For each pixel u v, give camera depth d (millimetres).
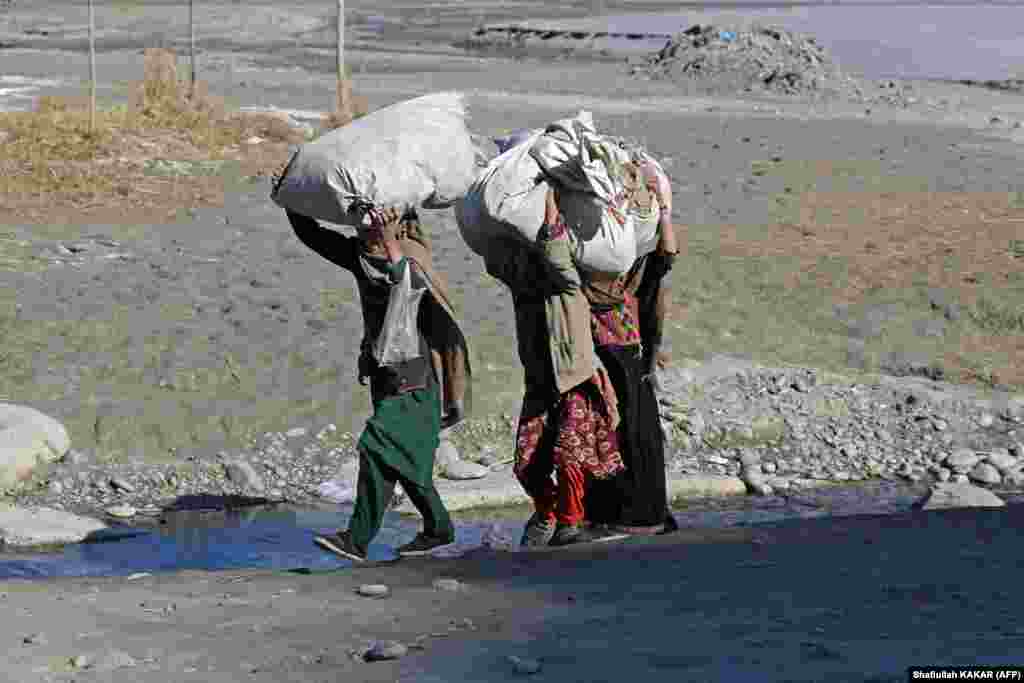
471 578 7820
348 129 8625
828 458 12336
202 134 28062
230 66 54250
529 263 8836
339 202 8391
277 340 13992
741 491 11570
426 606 6836
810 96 47344
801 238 19844
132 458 11641
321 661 5621
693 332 14922
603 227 8586
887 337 15055
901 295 16344
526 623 6273
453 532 9031
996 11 124562
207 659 5703
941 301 16047
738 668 5156
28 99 36656
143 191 22953
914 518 9766
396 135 8484
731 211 22266
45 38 73000
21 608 7016
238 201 22562
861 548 8344
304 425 12281
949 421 13008
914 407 13250
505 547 9602
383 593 7297
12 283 15914
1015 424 13039
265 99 40188
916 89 50469
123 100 36281
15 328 14078
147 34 77125
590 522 9305
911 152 31078
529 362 9031
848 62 67125
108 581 8273
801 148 31500
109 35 75688
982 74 61031
